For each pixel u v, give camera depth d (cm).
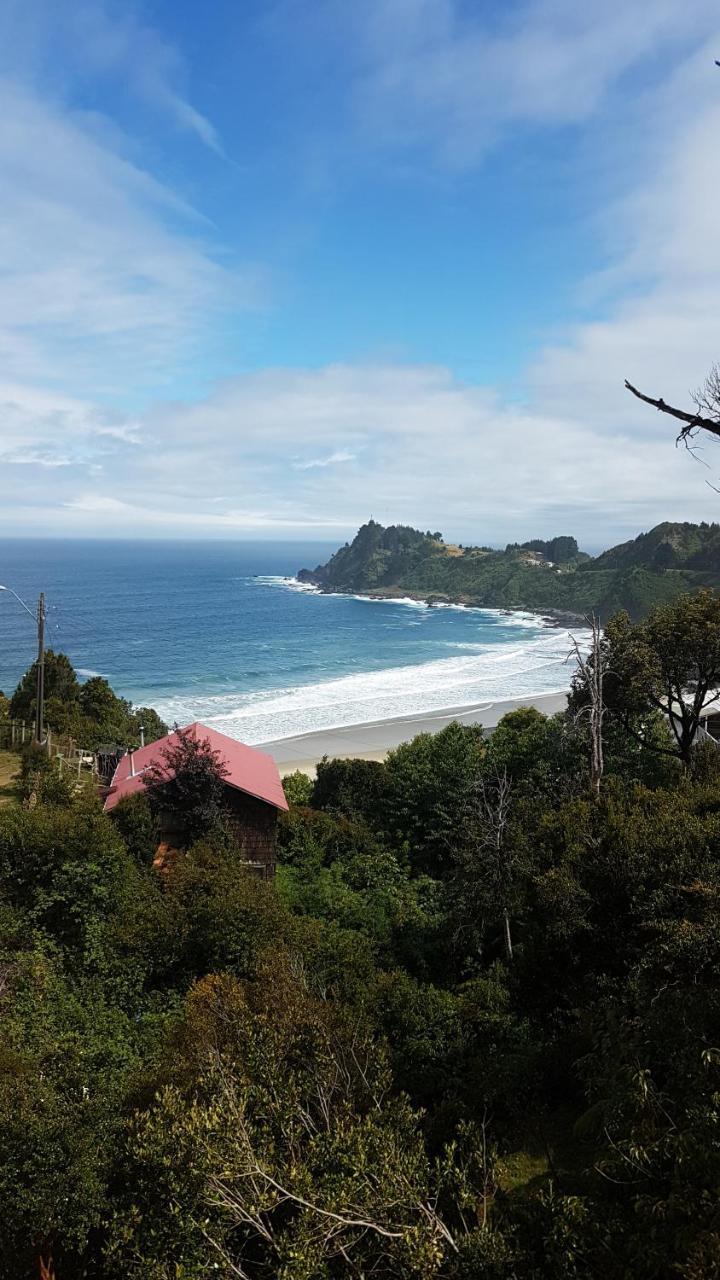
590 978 1310
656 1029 888
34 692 4191
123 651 11562
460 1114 1085
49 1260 755
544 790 3112
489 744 4047
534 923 1485
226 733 6794
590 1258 633
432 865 3128
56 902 1708
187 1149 666
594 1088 931
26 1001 1307
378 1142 671
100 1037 1247
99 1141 866
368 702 8288
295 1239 603
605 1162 711
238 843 2544
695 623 2769
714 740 3144
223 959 1595
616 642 2906
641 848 1323
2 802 2542
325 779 3888
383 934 2159
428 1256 585
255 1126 720
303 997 1185
